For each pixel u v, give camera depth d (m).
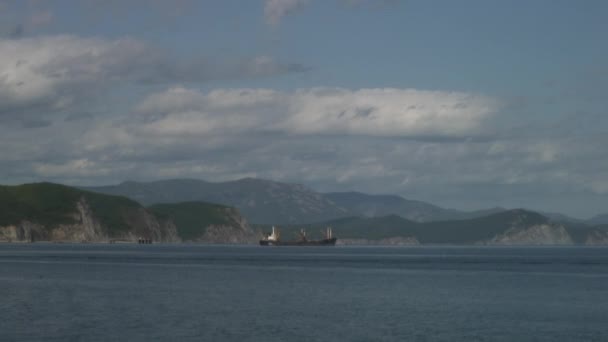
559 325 73.81
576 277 144.62
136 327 70.31
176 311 82.44
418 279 136.88
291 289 111.62
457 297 100.44
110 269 163.62
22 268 164.62
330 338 65.19
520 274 154.75
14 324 71.75
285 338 65.00
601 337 67.06
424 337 66.25
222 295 101.38
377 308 86.62
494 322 75.50
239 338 64.69
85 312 81.00
